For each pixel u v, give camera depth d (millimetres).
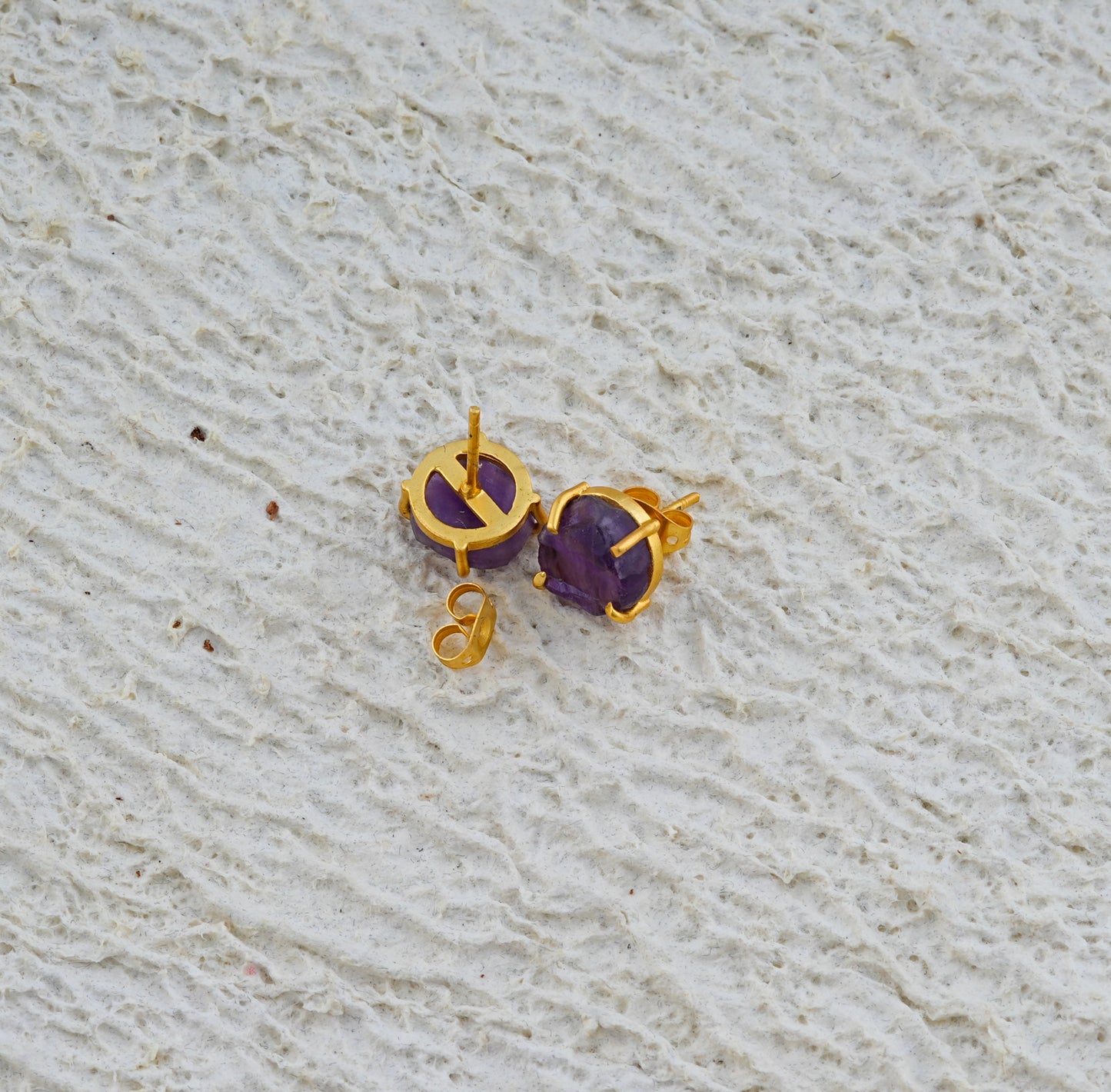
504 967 264
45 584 269
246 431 273
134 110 279
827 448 274
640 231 279
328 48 281
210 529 270
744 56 283
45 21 280
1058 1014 263
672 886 265
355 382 274
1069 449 274
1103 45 282
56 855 264
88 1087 260
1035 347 276
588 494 265
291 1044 262
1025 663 271
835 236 279
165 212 277
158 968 263
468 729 268
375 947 264
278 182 279
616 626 270
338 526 271
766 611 271
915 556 272
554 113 281
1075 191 280
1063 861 266
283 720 268
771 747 268
